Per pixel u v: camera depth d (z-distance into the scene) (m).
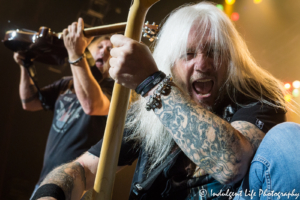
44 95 2.20
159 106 0.74
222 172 0.69
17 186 4.66
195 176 0.85
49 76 5.13
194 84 0.97
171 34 1.01
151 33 1.11
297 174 0.62
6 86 4.12
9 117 4.16
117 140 0.79
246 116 0.82
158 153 0.98
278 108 0.86
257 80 0.95
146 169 0.98
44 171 1.82
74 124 1.86
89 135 1.83
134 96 1.23
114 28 1.77
